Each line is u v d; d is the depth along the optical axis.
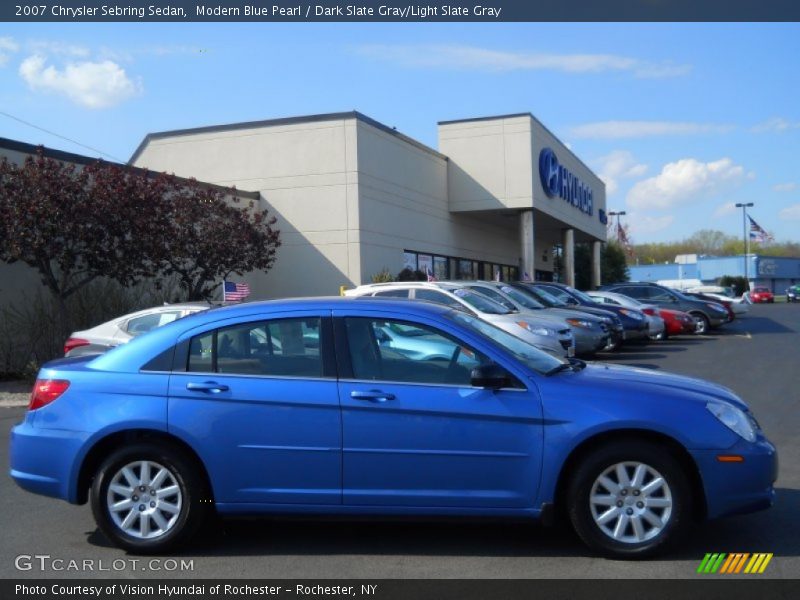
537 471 5.10
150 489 5.41
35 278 16.19
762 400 11.38
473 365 5.31
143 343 5.61
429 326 5.40
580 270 52.62
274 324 5.52
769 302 63.53
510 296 17.16
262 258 19.48
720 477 5.03
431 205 28.38
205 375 5.42
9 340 15.69
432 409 5.16
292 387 5.30
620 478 5.10
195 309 11.39
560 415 5.08
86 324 16.27
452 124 30.12
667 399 5.14
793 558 5.15
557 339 13.37
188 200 17.48
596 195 45.09
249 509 5.32
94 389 5.48
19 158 15.58
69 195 13.91
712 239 139.25
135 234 15.02
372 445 5.19
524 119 29.25
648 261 133.75
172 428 5.31
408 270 23.50
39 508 6.71
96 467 5.59
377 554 5.40
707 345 20.08
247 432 5.27
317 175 23.02
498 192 29.58
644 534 5.08
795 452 8.12
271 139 23.50
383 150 24.52
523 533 5.77
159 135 24.84
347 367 5.34
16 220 13.30
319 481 5.26
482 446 5.14
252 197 23.12
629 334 19.41
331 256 22.91
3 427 11.04
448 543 5.60
